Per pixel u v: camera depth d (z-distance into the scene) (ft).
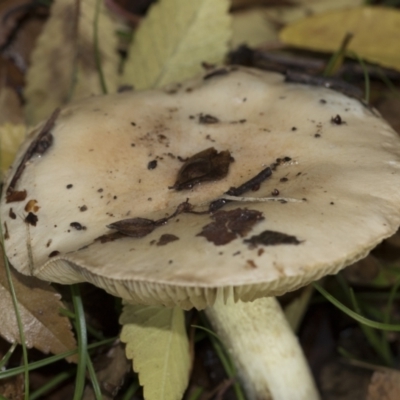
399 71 1.48
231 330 1.12
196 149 1.12
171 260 0.97
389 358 1.25
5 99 1.44
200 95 1.17
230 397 1.20
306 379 1.13
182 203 1.04
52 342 1.09
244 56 1.49
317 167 1.06
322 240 0.98
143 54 1.38
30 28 1.51
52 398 1.18
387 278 1.28
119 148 1.10
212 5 1.37
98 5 1.41
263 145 1.10
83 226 1.04
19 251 1.05
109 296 1.19
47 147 1.10
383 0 1.63
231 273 0.95
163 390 1.09
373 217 1.00
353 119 1.11
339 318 1.31
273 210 1.00
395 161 1.06
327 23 1.43
